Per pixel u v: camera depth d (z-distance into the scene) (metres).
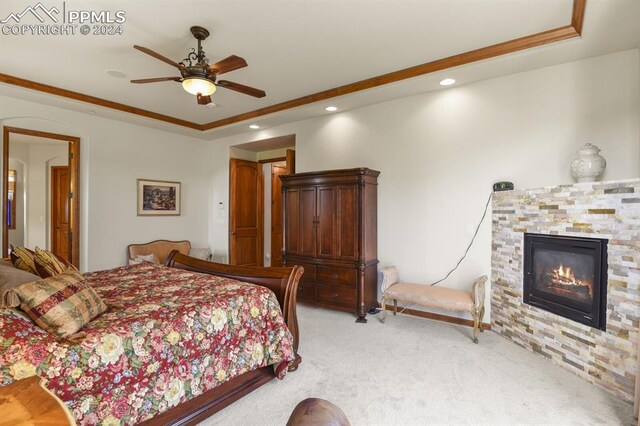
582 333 2.56
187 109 5.16
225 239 6.51
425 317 4.07
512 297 3.29
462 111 3.83
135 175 5.55
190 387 1.93
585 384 2.47
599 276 2.44
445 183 3.95
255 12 2.63
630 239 2.26
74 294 1.78
